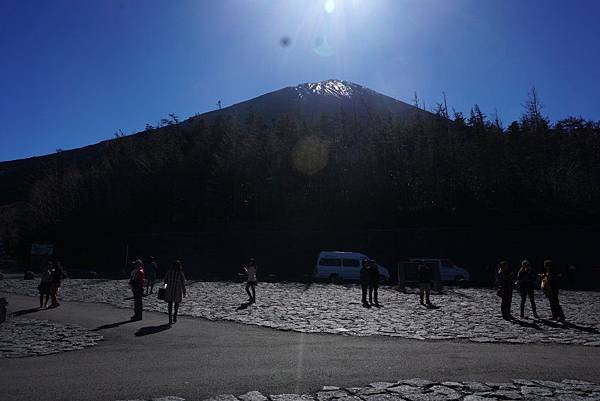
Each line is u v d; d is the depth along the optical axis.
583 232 41.22
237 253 50.34
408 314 17.66
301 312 18.14
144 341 12.23
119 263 55.72
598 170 52.56
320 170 54.72
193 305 20.55
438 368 9.07
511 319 16.41
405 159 53.88
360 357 10.12
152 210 61.03
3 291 28.34
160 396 7.16
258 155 56.19
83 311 18.89
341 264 37.06
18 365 9.37
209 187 57.53
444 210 50.53
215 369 8.97
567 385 7.78
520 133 56.41
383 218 52.25
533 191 50.38
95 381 8.05
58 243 64.12
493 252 43.12
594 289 33.34
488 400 6.92
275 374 8.55
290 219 54.78
